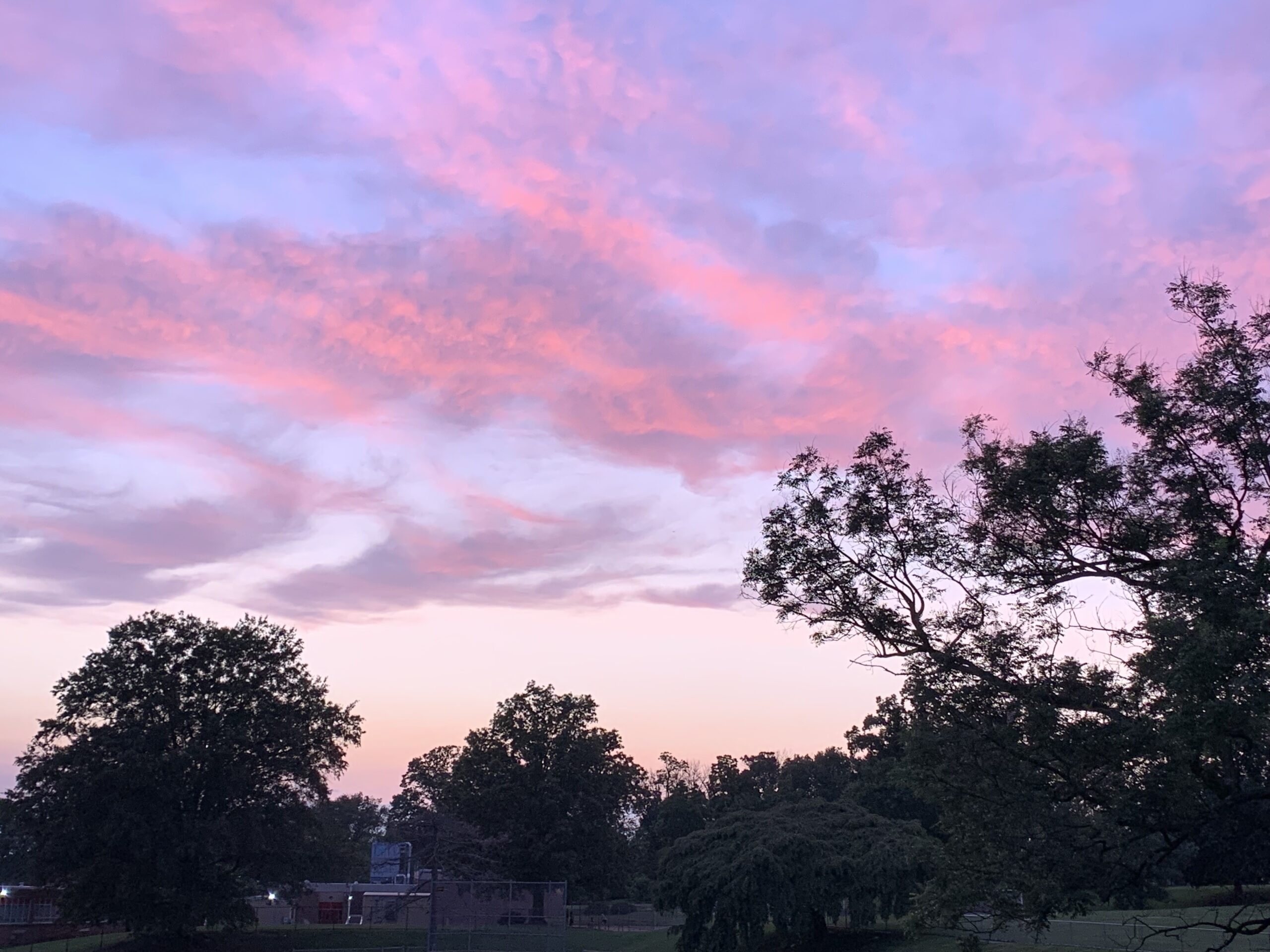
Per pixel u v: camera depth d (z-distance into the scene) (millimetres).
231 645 71750
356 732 74750
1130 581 16000
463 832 80750
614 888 93250
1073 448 16219
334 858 73312
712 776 134875
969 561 16812
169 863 63250
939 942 44438
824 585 17188
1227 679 13141
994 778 15766
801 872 49719
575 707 96375
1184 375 16422
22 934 76375
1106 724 15039
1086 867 15656
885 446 17500
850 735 80188
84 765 65688
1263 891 26750
